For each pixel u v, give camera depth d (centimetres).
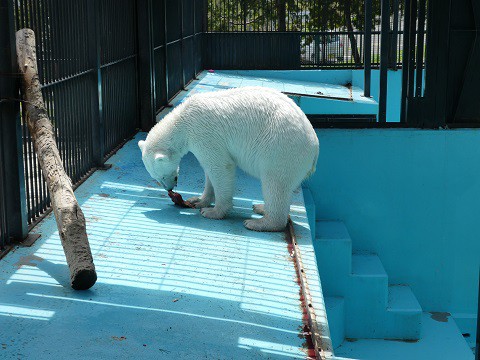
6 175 516
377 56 1502
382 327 759
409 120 806
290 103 570
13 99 502
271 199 575
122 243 541
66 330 398
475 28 782
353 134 805
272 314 431
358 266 786
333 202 820
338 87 1482
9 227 523
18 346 377
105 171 742
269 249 542
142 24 912
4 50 502
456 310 839
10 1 503
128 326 407
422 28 789
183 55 1309
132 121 912
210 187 634
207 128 580
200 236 564
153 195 675
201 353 380
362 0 1526
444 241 824
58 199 475
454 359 720
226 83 1412
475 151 800
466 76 791
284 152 558
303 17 1554
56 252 515
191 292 457
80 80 696
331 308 725
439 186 811
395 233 826
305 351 389
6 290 446
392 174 812
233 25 1577
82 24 696
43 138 511
